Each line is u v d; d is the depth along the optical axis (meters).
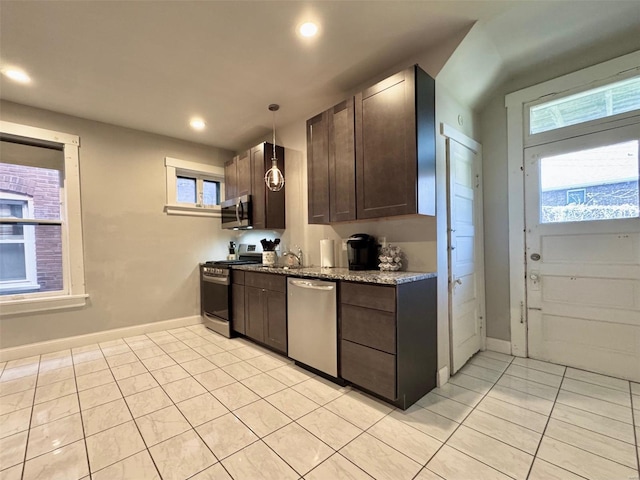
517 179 2.66
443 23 1.91
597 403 1.89
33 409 1.93
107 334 3.30
